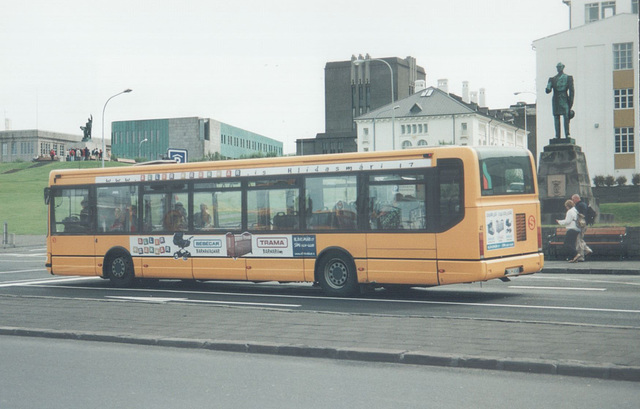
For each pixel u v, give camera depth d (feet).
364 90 451.94
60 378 25.75
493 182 46.39
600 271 67.00
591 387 23.24
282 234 51.60
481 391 22.95
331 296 50.01
